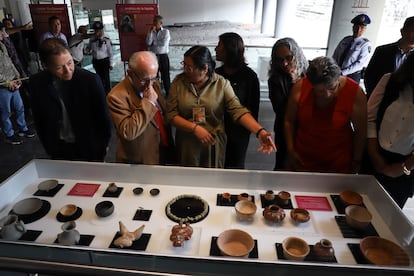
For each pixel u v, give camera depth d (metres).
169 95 1.68
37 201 1.29
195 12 10.57
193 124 1.56
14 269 0.72
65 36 4.41
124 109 1.40
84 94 1.68
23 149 3.32
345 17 3.85
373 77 2.23
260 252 1.06
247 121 1.54
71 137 1.80
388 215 1.19
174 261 0.78
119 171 1.45
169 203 1.28
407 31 1.98
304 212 1.23
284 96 1.92
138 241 1.09
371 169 1.58
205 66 1.47
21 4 5.35
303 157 1.60
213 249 1.06
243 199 1.30
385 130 1.42
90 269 0.72
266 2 8.66
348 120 1.45
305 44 5.41
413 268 0.82
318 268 0.81
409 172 1.35
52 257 0.77
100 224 1.19
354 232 1.15
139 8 4.27
